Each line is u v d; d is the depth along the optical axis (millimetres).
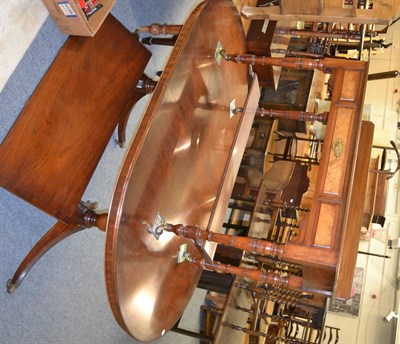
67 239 2205
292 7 2770
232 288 2889
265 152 3438
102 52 1901
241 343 3281
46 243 1884
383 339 5680
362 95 1986
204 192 2154
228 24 2221
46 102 1655
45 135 1637
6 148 1525
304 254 1699
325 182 1851
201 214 2158
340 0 2662
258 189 3410
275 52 3121
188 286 2154
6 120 1721
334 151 1919
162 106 1587
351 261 1821
